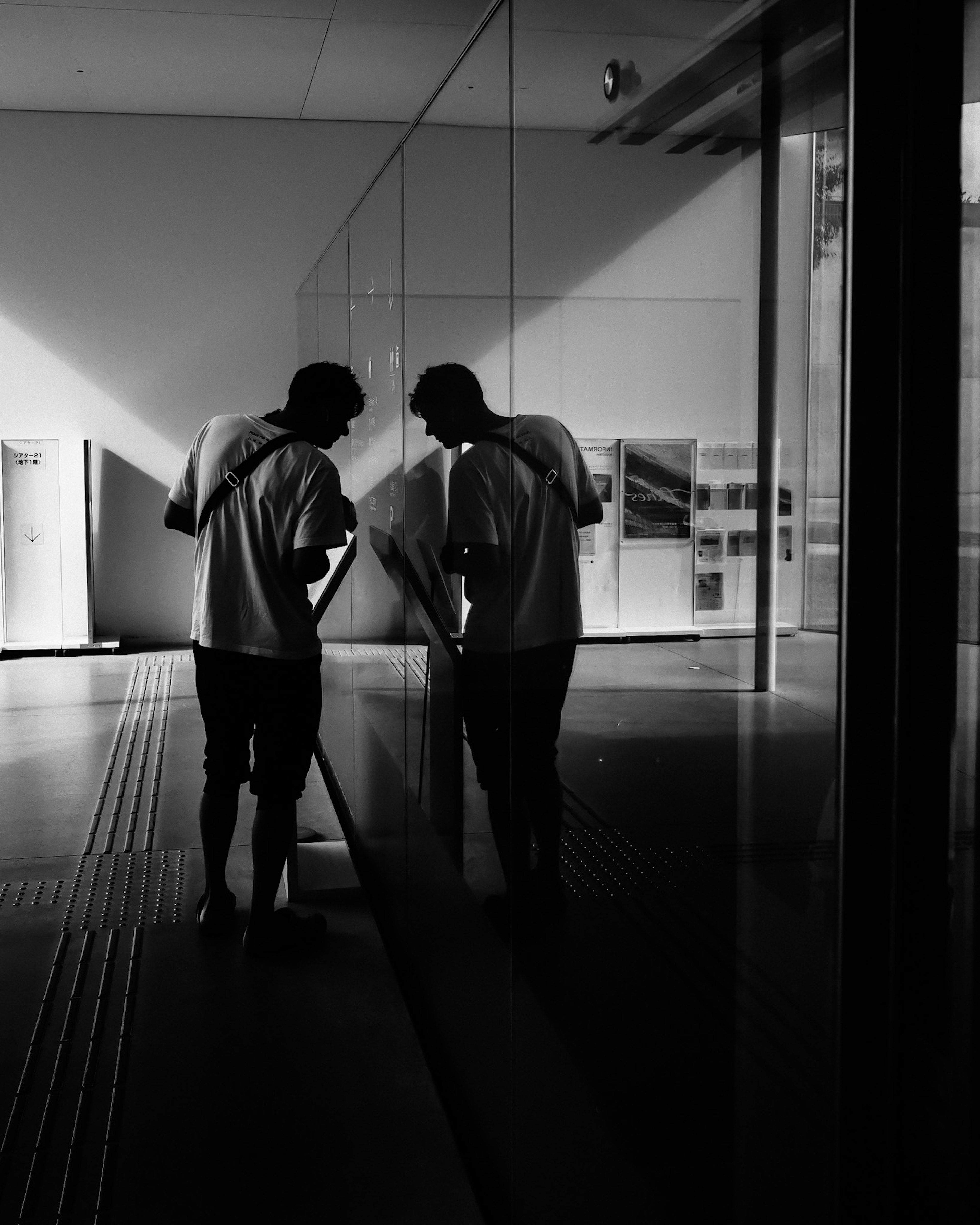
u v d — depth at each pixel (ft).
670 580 3.73
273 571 11.12
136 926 12.40
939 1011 2.85
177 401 33.83
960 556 2.76
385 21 25.80
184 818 16.44
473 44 6.55
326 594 13.74
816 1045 3.09
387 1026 10.01
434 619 8.55
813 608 2.99
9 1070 9.33
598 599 4.44
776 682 3.15
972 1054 2.78
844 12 2.81
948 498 2.80
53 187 32.78
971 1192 2.79
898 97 2.79
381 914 12.34
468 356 6.82
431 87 30.48
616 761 4.37
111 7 24.94
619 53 4.02
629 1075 4.46
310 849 14.56
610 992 4.65
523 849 6.00
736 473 3.29
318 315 17.74
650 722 3.98
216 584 11.20
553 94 4.87
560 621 4.97
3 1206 7.55
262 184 33.55
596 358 4.33
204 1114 8.66
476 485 6.76
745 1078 3.50
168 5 24.85
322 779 17.98
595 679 4.53
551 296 4.95
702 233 3.46
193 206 33.37
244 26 26.11
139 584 34.19
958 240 2.74
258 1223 7.34
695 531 3.54
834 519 2.90
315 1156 8.07
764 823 3.30
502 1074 6.73
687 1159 3.92
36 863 14.53
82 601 32.24
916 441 2.84
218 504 11.07
